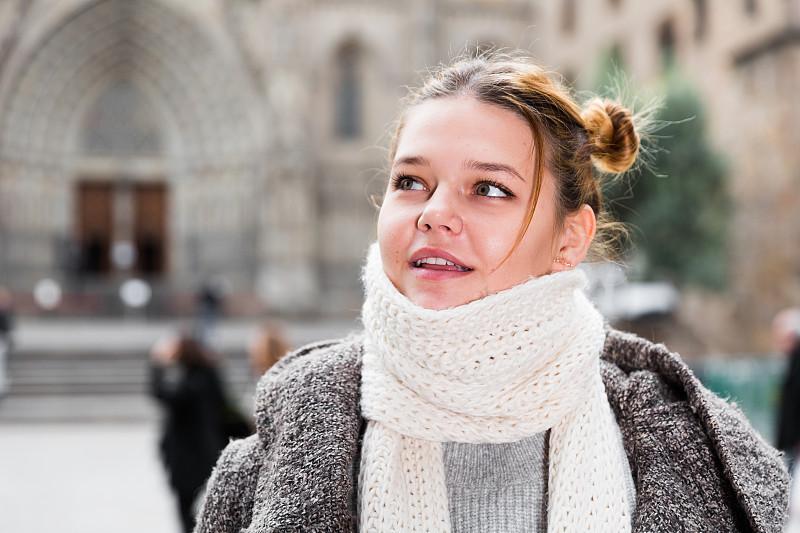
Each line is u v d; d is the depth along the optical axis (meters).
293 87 42.03
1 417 20.25
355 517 1.85
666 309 16.64
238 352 26.31
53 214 42.59
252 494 1.99
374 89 44.00
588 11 42.25
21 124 41.03
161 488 13.53
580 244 2.12
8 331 22.06
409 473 1.90
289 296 41.19
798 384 9.68
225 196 43.47
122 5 41.22
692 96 29.38
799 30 29.97
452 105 1.96
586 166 2.08
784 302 29.91
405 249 1.90
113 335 29.59
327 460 1.81
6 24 39.69
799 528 8.59
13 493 13.13
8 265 40.44
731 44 32.97
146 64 43.66
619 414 2.07
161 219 44.66
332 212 43.62
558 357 1.89
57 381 22.66
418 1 43.50
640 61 38.38
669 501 1.86
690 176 28.61
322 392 1.94
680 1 35.59
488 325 1.77
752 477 1.93
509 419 1.86
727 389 13.53
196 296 38.97
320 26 43.03
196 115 43.91
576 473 1.88
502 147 1.90
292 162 41.69
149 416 20.78
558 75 2.32
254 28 42.34
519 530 1.94
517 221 1.90
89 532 10.90
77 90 42.94
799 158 30.06
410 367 1.81
